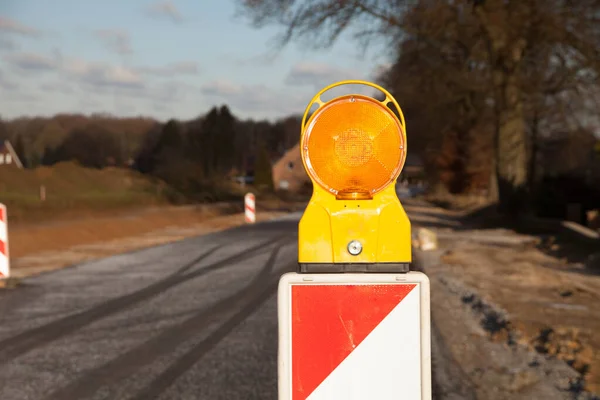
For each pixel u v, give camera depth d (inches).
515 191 1133.7
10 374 234.2
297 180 4001.0
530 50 1098.7
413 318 91.7
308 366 92.1
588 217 911.0
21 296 392.5
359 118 95.6
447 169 2437.3
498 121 1153.4
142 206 1457.9
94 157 3661.4
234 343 278.8
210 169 3464.6
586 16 957.8
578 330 283.6
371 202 94.2
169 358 255.0
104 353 262.5
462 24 1100.5
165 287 426.3
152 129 3848.4
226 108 3964.1
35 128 3823.8
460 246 731.4
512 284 435.5
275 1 1056.8
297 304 92.2
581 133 1148.5
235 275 481.7
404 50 1186.6
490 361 241.1
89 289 418.0
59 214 1071.0
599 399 187.0
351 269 93.6
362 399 91.9
